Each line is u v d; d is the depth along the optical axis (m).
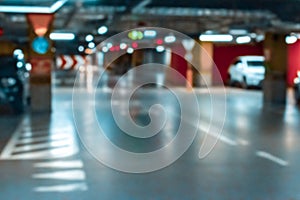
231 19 19.59
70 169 8.37
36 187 7.18
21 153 9.80
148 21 20.31
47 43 16.66
